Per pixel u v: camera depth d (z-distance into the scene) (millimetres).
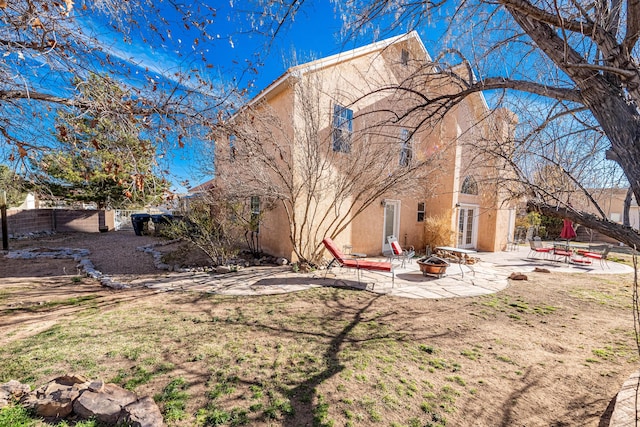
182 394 2975
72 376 2977
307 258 9695
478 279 8469
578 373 3594
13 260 9969
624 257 13148
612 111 2145
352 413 2787
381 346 4195
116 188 17359
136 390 3018
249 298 6285
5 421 2492
